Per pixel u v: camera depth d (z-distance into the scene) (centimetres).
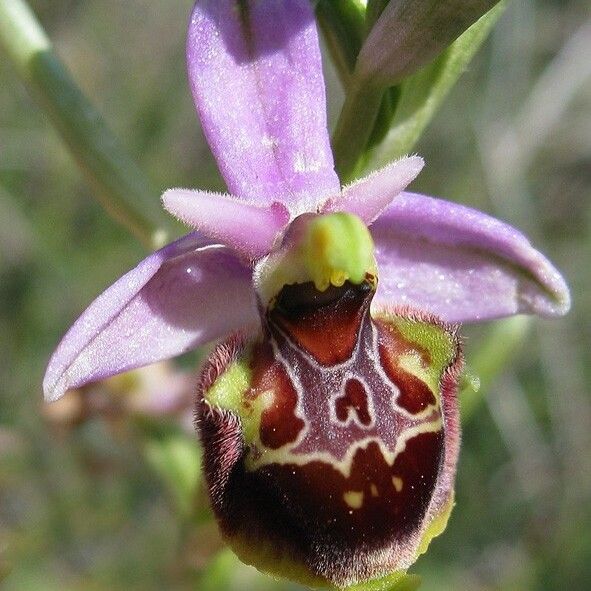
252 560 5
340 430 5
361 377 5
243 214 5
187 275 6
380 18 6
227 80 6
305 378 5
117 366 5
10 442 14
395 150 6
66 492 14
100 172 7
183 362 14
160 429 9
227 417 5
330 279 5
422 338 6
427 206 6
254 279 6
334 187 6
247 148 6
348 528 5
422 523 5
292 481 5
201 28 6
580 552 14
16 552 13
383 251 6
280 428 5
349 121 6
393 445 5
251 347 6
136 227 7
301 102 6
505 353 8
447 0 5
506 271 6
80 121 7
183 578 8
